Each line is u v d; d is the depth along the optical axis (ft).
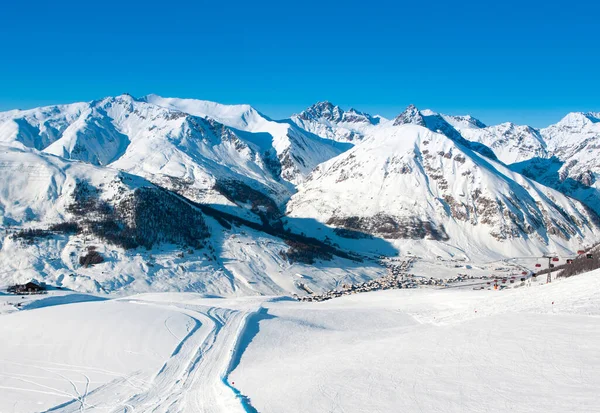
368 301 440.04
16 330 252.01
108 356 215.10
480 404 118.93
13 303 385.70
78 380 188.85
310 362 190.08
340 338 262.06
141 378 189.37
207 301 417.08
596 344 146.51
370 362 171.22
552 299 235.61
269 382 166.81
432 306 372.38
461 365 149.79
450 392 129.59
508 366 141.08
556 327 173.37
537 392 119.55
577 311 193.98
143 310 293.64
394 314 353.10
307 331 284.20
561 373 128.47
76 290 510.58
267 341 252.62
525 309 220.43
